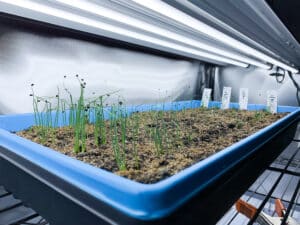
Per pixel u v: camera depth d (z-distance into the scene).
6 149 0.57
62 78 1.12
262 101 2.08
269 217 1.06
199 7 0.57
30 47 0.99
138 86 1.53
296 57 1.73
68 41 1.12
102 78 1.30
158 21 0.75
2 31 0.90
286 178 1.86
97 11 0.69
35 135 0.81
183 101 1.83
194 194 0.38
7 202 0.97
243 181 0.65
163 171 0.51
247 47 1.11
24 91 1.00
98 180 0.34
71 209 0.40
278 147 1.10
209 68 2.20
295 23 0.97
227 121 1.22
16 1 0.68
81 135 0.74
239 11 0.65
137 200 0.30
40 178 0.46
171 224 0.34
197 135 0.89
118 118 1.06
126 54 1.41
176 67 1.81
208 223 0.47
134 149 0.66
